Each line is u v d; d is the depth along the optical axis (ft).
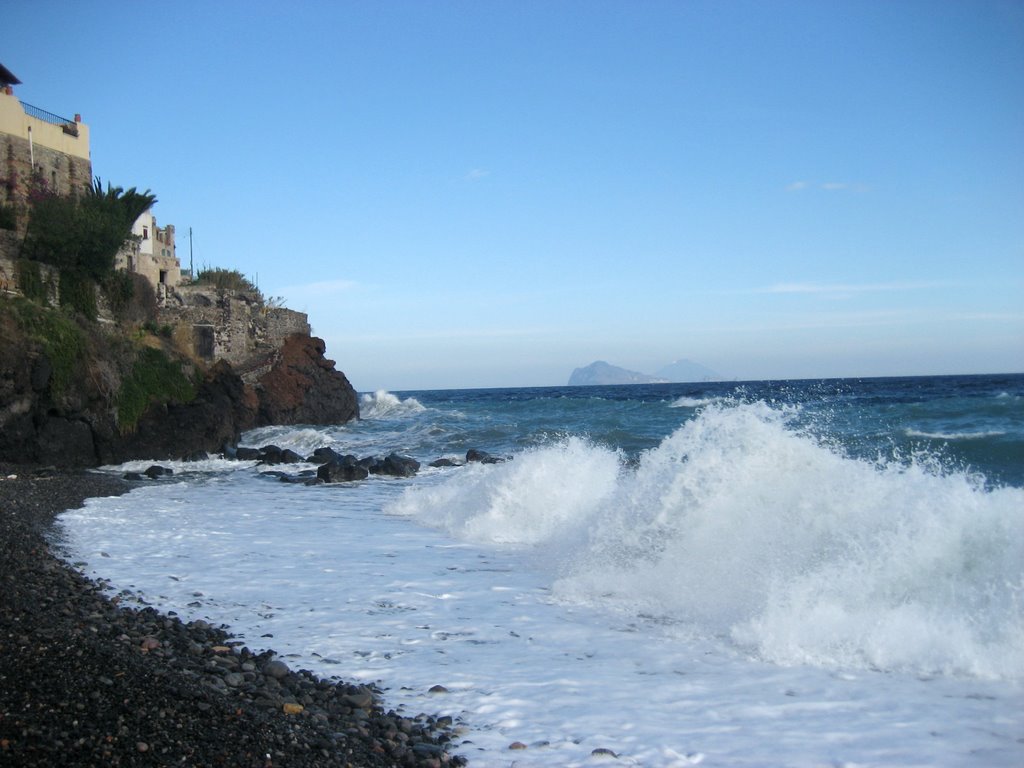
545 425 134.31
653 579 33.91
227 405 120.16
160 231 225.56
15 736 17.44
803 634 26.35
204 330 146.00
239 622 29.53
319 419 160.66
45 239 113.19
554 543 43.16
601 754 18.43
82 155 147.84
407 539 47.21
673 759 18.24
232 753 17.75
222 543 45.78
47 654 22.91
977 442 83.30
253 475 90.89
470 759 18.44
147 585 35.17
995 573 27.30
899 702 21.54
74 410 97.55
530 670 24.39
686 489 36.86
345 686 22.81
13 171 131.44
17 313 93.50
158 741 17.92
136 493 71.87
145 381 107.96
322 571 38.24
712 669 24.36
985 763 17.88
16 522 48.29
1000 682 22.89
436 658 25.55
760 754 18.44
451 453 109.81
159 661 23.59
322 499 67.62
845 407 131.23
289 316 171.12
